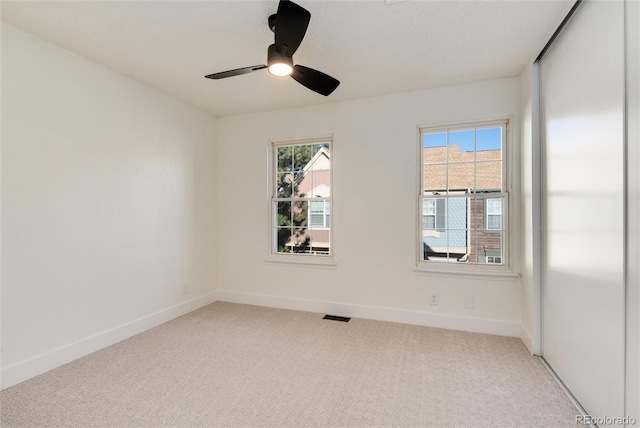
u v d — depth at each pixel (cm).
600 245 159
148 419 168
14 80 203
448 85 296
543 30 205
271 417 171
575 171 184
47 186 221
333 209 342
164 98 319
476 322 290
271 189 377
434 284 304
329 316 334
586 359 173
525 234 259
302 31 173
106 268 262
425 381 206
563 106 200
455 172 306
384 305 322
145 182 299
